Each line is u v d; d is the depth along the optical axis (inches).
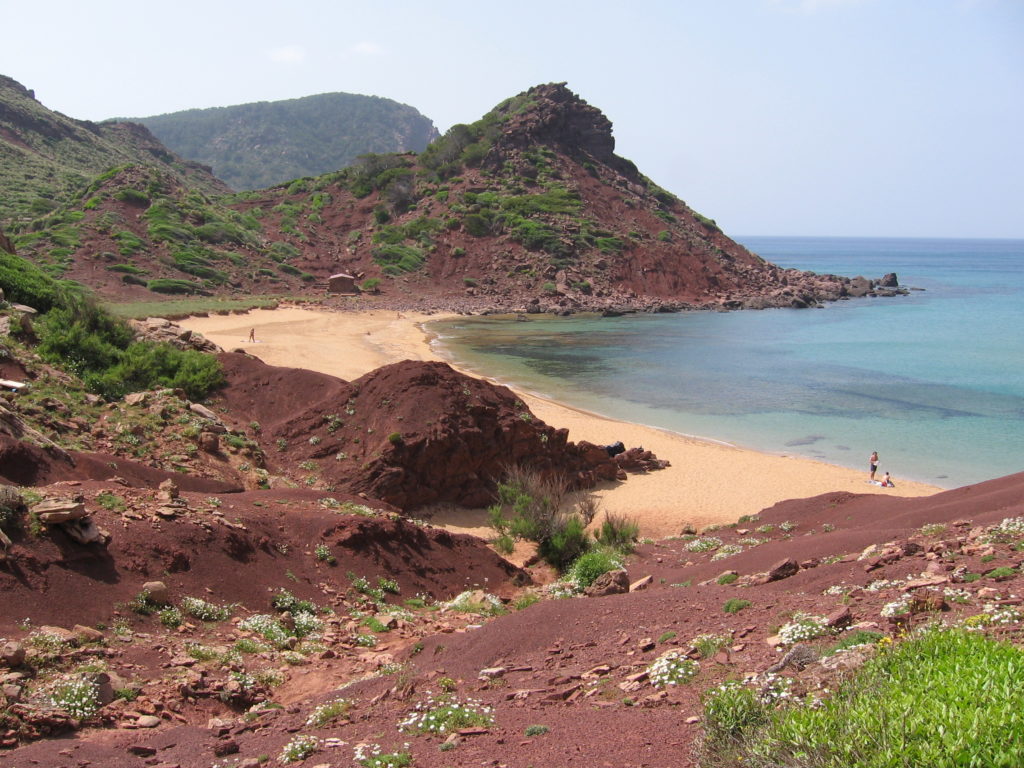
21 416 987.9
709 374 2581.2
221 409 1403.8
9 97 7101.4
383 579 786.8
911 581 487.2
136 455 1035.3
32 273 1705.2
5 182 5255.9
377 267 4722.0
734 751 278.8
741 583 619.2
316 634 641.6
